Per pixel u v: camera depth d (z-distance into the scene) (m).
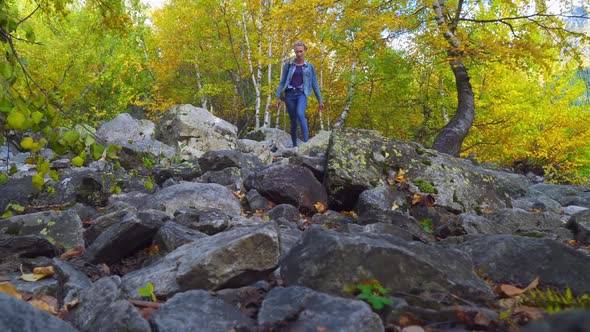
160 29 26.30
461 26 12.93
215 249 2.42
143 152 7.25
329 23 12.53
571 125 17.05
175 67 26.42
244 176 6.29
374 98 19.81
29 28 2.94
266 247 2.49
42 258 3.17
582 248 3.88
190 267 2.39
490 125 16.33
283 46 19.45
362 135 5.89
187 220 3.79
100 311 2.10
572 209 6.37
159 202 4.55
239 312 2.06
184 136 10.10
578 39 11.66
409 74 16.61
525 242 2.79
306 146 9.20
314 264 2.28
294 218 4.60
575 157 18.02
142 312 2.14
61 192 5.12
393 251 2.27
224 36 25.08
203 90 24.44
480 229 4.14
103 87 21.86
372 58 15.38
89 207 4.90
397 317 1.99
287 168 5.34
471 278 2.39
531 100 17.08
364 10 12.54
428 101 17.30
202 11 23.25
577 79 16.91
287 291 2.10
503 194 5.73
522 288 2.54
